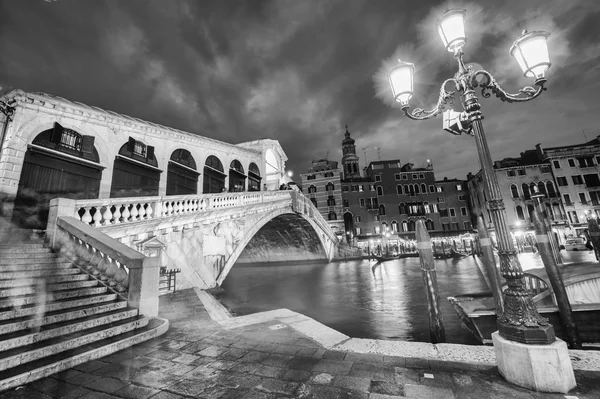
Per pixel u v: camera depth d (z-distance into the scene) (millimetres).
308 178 45188
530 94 3406
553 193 33625
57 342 3646
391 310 9133
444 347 3789
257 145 27203
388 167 45781
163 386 2934
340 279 17516
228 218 12594
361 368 3248
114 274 5758
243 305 10555
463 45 3580
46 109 10125
